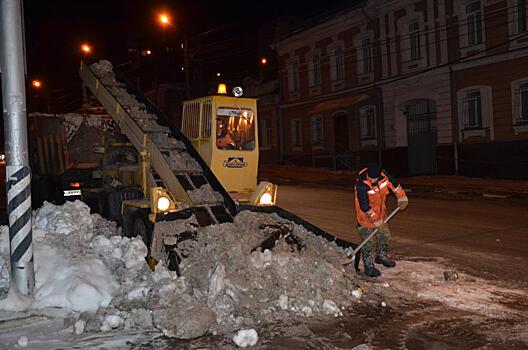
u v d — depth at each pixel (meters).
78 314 5.81
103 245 7.36
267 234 7.00
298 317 5.79
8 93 6.11
